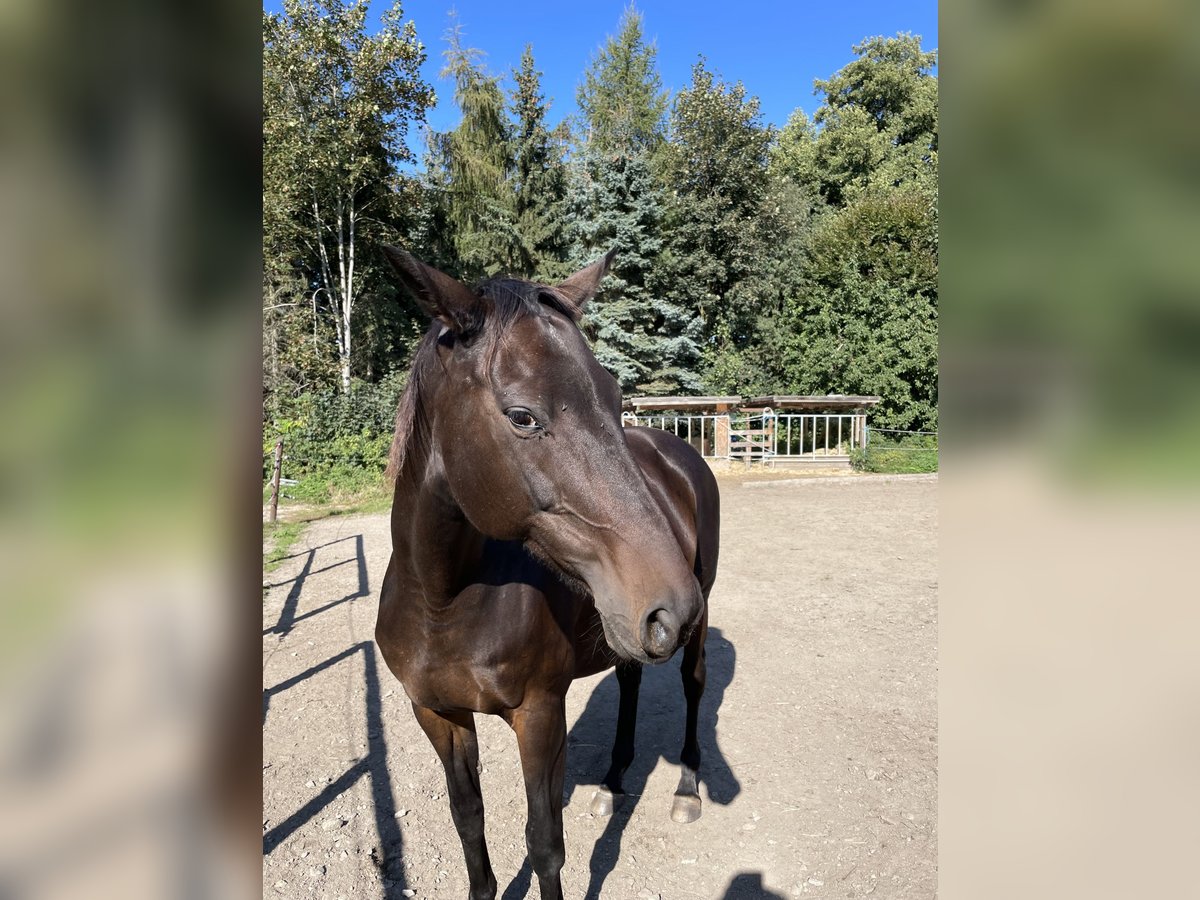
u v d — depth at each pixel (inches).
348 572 268.7
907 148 1064.2
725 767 128.8
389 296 773.9
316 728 143.1
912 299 742.5
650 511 53.6
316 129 613.9
